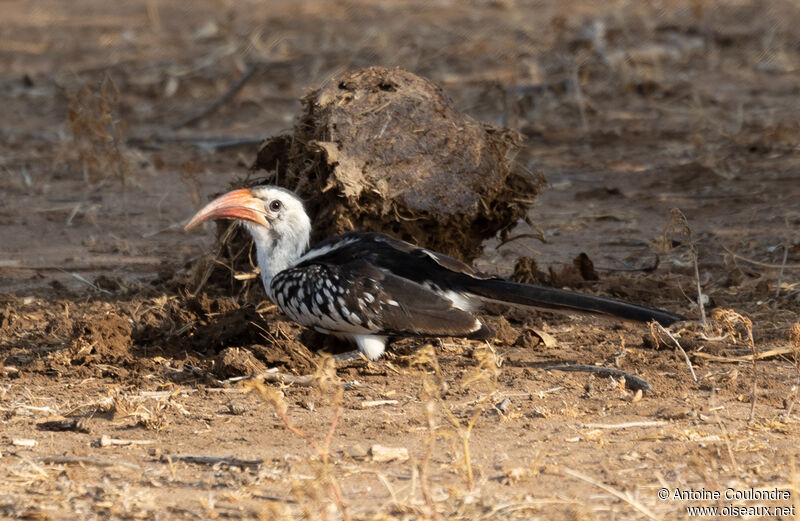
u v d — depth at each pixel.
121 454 9.02
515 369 11.20
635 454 8.81
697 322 12.62
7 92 30.84
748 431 9.29
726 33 33.09
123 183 20.33
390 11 38.56
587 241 17.16
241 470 8.60
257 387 8.88
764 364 11.24
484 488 8.10
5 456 8.98
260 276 13.41
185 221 18.88
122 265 16.08
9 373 11.25
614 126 25.52
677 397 10.27
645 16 35.50
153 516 7.71
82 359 11.57
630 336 12.36
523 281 13.95
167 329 12.35
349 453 8.88
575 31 33.31
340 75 13.38
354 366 11.37
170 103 29.47
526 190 13.48
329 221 12.87
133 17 40.88
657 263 15.20
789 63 30.33
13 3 45.38
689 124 25.20
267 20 37.72
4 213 19.42
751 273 14.84
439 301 10.75
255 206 11.78
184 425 9.73
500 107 26.94
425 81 13.35
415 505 7.71
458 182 12.78
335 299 10.92
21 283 15.07
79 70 32.94
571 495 7.95
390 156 12.67
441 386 9.75
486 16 36.84
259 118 27.69
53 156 24.23
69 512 7.82
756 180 20.27
